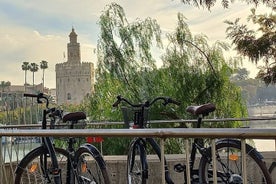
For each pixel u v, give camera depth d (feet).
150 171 17.15
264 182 11.56
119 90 42.27
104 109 40.88
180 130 6.68
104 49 43.98
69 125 14.16
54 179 13.32
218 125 35.60
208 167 12.34
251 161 11.69
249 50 24.57
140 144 13.80
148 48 43.93
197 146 12.53
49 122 15.57
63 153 13.84
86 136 8.05
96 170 12.14
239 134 5.99
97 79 44.09
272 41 24.13
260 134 5.80
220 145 11.95
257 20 25.66
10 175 13.33
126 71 43.27
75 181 12.98
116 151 33.01
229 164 11.94
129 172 14.23
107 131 7.68
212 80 41.93
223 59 43.45
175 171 15.60
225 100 41.98
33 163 13.74
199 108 13.15
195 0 19.93
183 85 41.81
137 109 14.10
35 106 19.56
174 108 39.52
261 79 25.67
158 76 42.93
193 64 43.29
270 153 13.92
